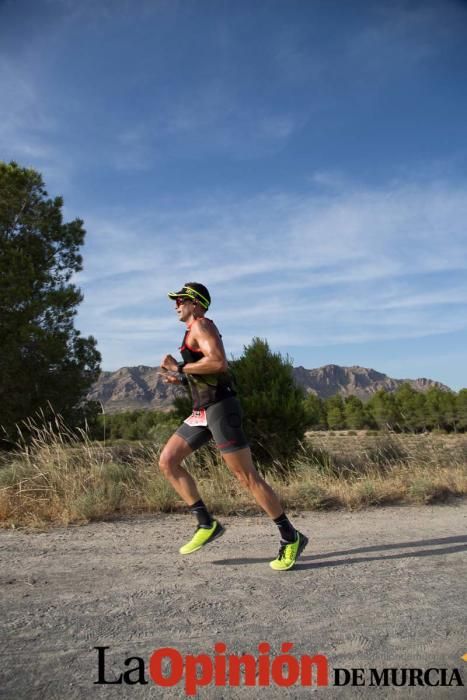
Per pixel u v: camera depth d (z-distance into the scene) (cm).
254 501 600
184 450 379
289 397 876
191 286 377
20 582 325
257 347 939
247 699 201
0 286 1472
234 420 365
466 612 287
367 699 201
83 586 319
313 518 555
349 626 265
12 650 234
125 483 631
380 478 770
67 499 548
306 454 854
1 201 1543
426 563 380
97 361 1717
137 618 271
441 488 698
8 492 552
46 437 729
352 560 387
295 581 335
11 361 1445
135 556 389
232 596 304
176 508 572
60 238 1761
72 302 1688
